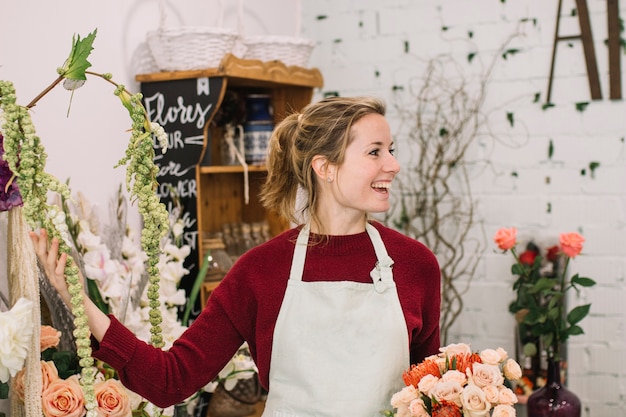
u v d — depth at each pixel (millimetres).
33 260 1415
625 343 2805
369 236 1665
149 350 1521
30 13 2014
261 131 2666
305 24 3332
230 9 2879
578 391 2865
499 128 2967
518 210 2949
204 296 2465
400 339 1596
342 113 1596
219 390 2500
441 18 3049
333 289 1602
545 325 2379
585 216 2846
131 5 2395
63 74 1359
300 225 1735
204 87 2328
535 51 2893
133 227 2398
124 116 2367
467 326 3051
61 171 2129
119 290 1839
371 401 1554
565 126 2861
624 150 2781
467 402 1373
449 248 3064
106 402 1682
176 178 2404
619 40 2758
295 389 1589
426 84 3092
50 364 1652
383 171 1592
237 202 2906
